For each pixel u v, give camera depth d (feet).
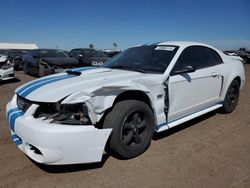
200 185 8.48
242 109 17.76
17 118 9.29
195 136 12.62
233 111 17.11
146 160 10.17
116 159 10.23
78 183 8.68
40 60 35.12
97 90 8.97
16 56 49.88
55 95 8.94
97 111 8.95
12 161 10.21
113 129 9.36
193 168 9.55
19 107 10.02
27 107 9.32
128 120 9.98
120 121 9.41
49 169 9.57
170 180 8.79
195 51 13.55
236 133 13.06
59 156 8.41
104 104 9.02
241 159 10.25
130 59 13.30
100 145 8.85
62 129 8.34
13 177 9.09
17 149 11.30
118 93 9.37
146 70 11.98
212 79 13.89
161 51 12.91
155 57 12.64
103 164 9.86
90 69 12.05
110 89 9.17
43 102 8.90
